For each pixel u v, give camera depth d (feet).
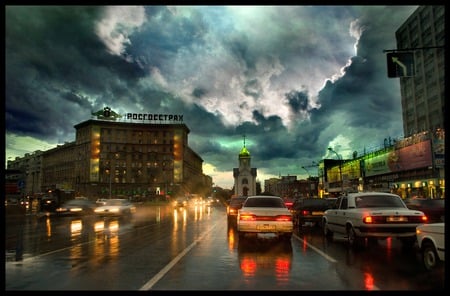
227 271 28.48
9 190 114.01
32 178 529.04
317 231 62.49
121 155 415.44
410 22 252.62
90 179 398.62
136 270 28.94
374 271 28.30
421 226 29.01
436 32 225.15
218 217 107.04
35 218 107.65
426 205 57.67
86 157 409.69
